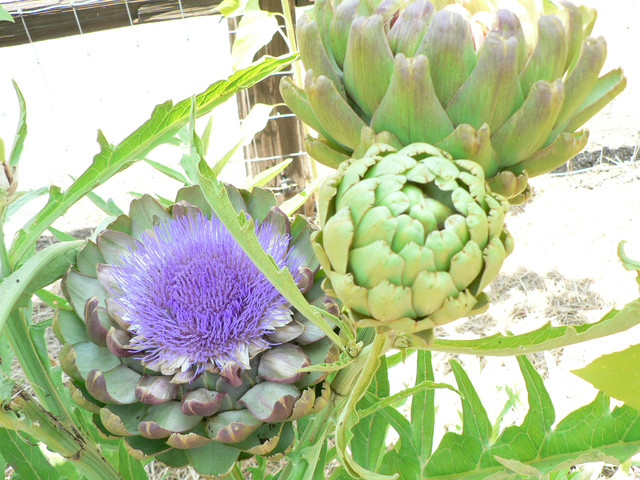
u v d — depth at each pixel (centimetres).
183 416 83
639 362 58
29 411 81
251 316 88
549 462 86
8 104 452
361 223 59
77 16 276
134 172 385
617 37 430
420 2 61
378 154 61
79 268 93
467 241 59
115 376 86
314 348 87
